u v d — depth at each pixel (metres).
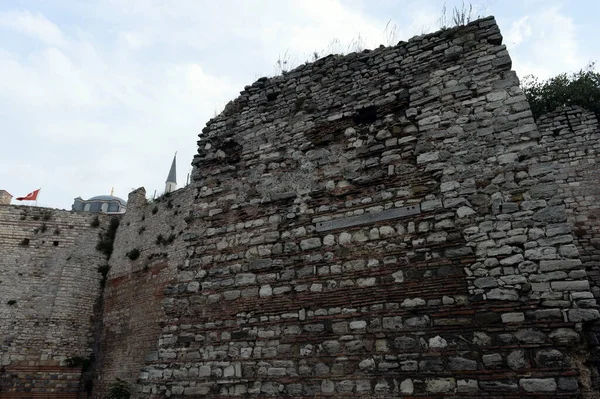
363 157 8.95
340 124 9.55
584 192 13.66
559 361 5.97
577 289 6.25
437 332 6.85
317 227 8.77
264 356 8.12
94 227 28.91
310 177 9.41
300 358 7.75
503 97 7.99
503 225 7.07
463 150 7.92
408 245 7.67
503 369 6.22
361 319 7.51
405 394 6.68
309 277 8.37
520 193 7.19
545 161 7.22
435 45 9.12
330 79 10.25
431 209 7.73
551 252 6.60
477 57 8.55
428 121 8.48
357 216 8.41
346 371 7.26
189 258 10.14
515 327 6.39
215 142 11.32
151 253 24.75
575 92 18.22
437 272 7.23
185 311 9.46
